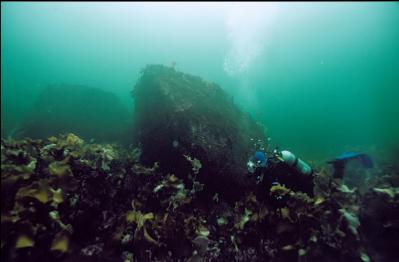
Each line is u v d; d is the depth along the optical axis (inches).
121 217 114.0
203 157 154.1
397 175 161.0
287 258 111.4
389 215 118.6
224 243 120.1
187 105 181.5
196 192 144.3
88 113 363.9
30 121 374.0
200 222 122.0
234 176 154.3
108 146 174.9
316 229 115.0
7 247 86.7
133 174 145.5
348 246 110.0
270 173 132.2
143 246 103.6
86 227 112.0
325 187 145.3
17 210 91.0
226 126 185.0
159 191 133.6
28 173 102.8
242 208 136.5
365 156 152.5
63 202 108.4
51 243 94.5
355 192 137.9
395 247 111.5
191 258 106.4
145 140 184.4
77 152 133.8
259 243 119.0
